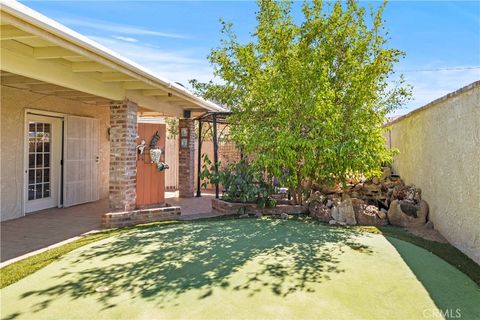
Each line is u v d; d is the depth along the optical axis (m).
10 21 3.73
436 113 6.18
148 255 4.91
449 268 4.34
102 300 3.43
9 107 7.63
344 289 3.69
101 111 10.91
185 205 9.90
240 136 8.14
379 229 6.58
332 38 7.63
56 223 7.20
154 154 8.55
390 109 8.80
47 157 8.95
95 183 10.45
